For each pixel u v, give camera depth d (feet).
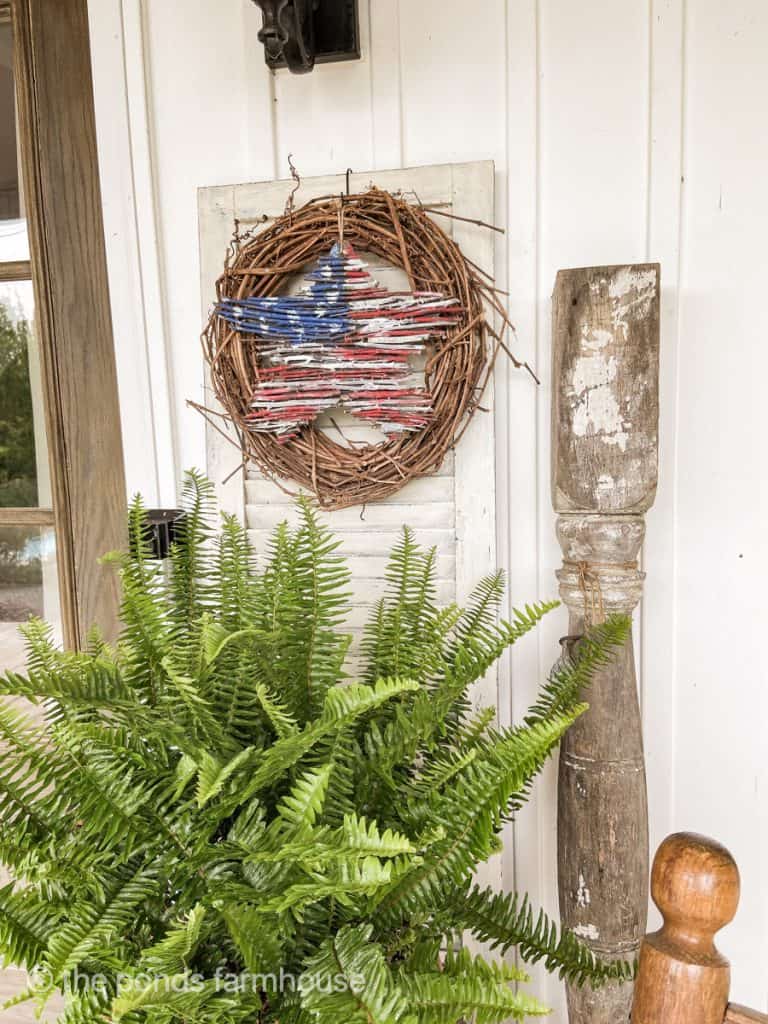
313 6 3.70
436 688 2.75
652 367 3.29
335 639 2.60
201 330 4.17
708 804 3.94
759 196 3.57
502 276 3.83
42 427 4.46
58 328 4.32
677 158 3.61
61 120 4.18
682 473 3.79
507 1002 1.93
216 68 3.99
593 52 3.63
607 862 3.36
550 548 3.95
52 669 2.52
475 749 2.36
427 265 3.67
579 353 3.33
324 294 3.68
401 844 1.85
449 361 3.68
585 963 2.75
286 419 3.82
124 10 4.01
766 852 3.91
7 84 4.25
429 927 2.41
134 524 2.86
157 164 4.13
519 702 4.06
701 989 1.87
